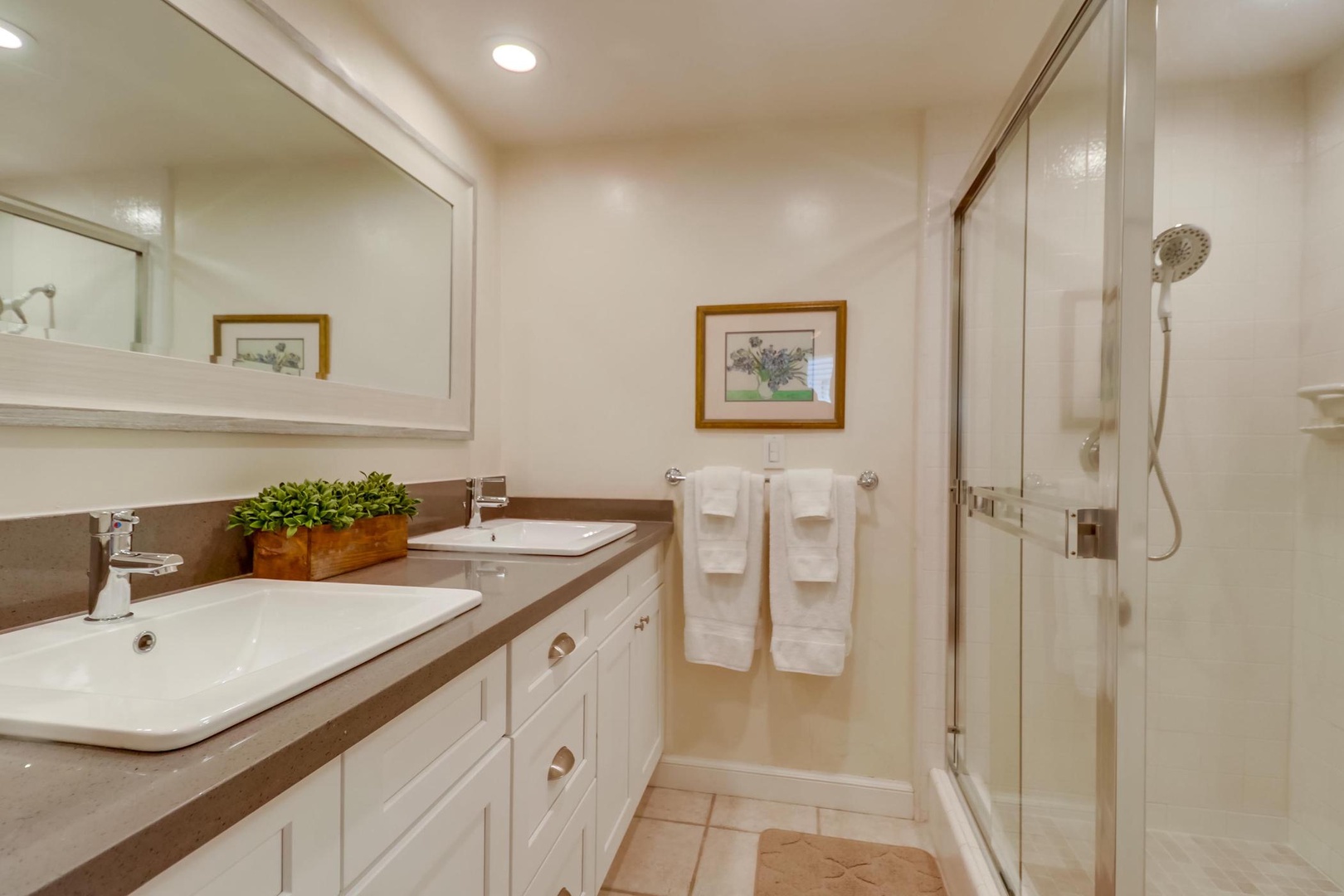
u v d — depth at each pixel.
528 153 2.10
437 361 1.72
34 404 0.79
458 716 0.76
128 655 0.75
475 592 0.93
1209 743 1.66
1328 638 1.52
